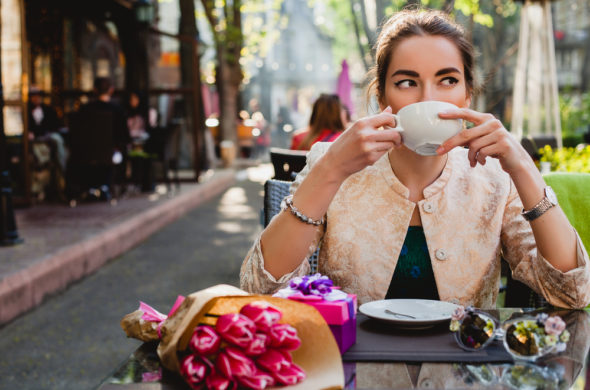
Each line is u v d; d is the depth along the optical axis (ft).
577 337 4.42
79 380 11.10
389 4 42.14
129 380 3.70
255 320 3.55
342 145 4.47
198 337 3.47
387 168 5.68
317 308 4.09
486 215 5.64
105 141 30.66
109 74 52.90
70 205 29.84
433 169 5.64
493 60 75.51
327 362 3.66
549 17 28.43
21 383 10.94
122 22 44.96
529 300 6.91
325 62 161.07
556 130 28.09
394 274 5.70
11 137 29.45
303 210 4.63
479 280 5.63
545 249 4.98
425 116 4.42
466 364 3.93
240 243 24.16
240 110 86.79
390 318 4.51
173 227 28.32
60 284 17.07
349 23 119.96
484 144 4.60
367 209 5.68
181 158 52.06
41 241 19.60
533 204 4.90
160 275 19.02
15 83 29.37
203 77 76.28
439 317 4.58
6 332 13.66
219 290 3.86
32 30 40.55
